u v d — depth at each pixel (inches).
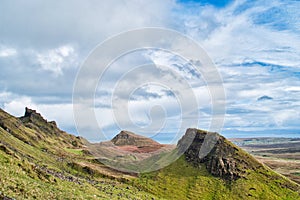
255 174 5629.9
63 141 7687.0
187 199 4753.9
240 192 5123.0
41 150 5502.0
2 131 5078.7
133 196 3722.9
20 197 1266.0
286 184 5477.4
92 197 2185.0
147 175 5211.6
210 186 5191.9
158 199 4254.4
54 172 3240.7
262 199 5004.9
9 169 1764.3
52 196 1546.5
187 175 5408.5
